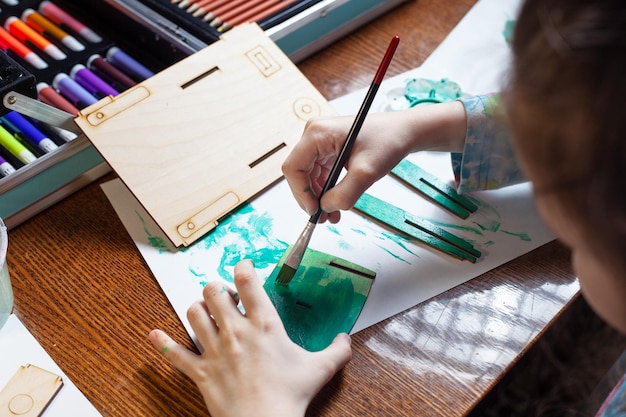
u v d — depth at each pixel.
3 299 0.67
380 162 0.71
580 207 0.36
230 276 0.72
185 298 0.71
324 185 0.72
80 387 0.65
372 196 0.78
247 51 0.86
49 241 0.76
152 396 0.65
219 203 0.76
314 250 0.73
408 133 0.73
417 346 0.67
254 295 0.64
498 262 0.73
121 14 0.93
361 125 0.67
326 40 0.95
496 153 0.75
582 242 0.38
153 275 0.73
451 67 0.92
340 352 0.64
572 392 1.04
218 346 0.62
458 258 0.73
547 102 0.35
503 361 0.66
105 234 0.76
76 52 0.93
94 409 0.64
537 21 0.35
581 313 1.11
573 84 0.33
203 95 0.82
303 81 0.85
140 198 0.75
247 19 0.91
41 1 0.99
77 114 0.81
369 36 0.96
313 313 0.69
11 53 0.92
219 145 0.79
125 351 0.67
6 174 0.79
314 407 0.64
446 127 0.75
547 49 0.34
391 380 0.65
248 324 0.62
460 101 0.76
